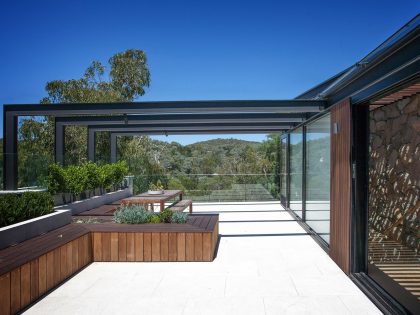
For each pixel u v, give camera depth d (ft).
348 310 11.51
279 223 28.02
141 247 17.30
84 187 26.78
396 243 20.39
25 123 56.59
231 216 31.83
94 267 16.43
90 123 27.66
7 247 13.53
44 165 27.40
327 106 19.97
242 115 26.68
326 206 20.08
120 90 64.03
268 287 13.67
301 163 28.73
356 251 14.67
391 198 21.44
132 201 26.09
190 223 19.16
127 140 62.08
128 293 13.14
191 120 26.94
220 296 12.80
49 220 16.48
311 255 18.30
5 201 15.42
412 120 18.75
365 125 14.66
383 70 11.82
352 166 14.62
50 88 58.34
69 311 11.57
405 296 12.31
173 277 14.94
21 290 11.53
